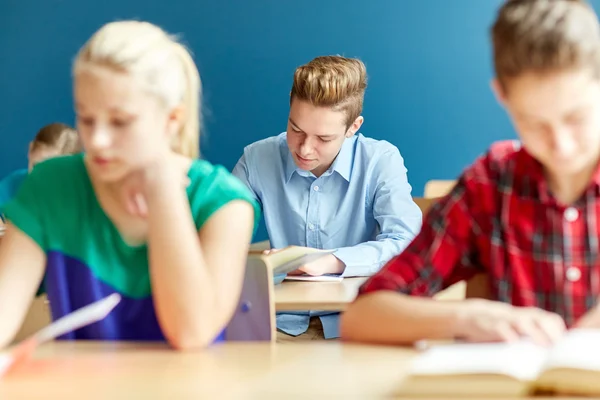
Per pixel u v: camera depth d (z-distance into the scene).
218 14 4.36
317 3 4.27
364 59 4.26
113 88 1.39
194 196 1.62
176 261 1.42
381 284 1.41
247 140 4.38
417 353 1.26
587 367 0.96
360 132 4.29
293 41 4.30
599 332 1.14
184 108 1.54
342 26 4.26
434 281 1.47
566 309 1.40
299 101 2.76
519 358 1.05
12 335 1.53
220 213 1.59
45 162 1.70
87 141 1.42
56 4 4.51
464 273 1.52
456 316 1.25
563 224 1.39
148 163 1.45
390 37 4.23
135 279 1.65
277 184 3.05
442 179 4.24
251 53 4.34
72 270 1.65
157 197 1.45
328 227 3.02
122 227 1.63
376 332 1.34
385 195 2.96
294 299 2.17
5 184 3.79
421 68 4.21
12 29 4.55
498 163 1.45
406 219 2.91
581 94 1.15
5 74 4.59
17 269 1.59
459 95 4.20
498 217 1.44
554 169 1.24
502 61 1.20
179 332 1.38
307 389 1.03
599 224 1.38
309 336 2.72
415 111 4.23
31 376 1.17
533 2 1.22
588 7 1.22
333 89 2.73
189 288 1.40
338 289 2.35
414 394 1.00
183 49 1.58
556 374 0.98
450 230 1.46
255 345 1.41
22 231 1.62
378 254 2.68
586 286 1.39
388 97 4.25
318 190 3.02
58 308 1.65
